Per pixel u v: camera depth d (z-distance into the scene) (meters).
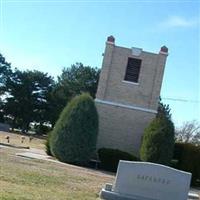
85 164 34.06
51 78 102.19
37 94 100.94
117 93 39.22
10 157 27.05
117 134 38.84
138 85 39.22
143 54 39.34
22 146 44.25
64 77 104.62
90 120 33.97
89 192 16.94
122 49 39.47
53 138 34.09
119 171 16.61
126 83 39.22
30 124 102.94
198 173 34.31
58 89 102.19
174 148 35.31
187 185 16.45
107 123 38.91
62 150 33.47
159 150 34.03
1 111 101.19
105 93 39.19
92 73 105.56
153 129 34.53
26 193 13.80
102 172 31.08
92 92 104.44
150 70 39.34
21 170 20.30
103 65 39.31
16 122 100.88
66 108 34.69
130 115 39.00
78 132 33.66
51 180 18.64
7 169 19.72
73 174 23.64
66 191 16.14
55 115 100.19
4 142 46.62
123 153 34.19
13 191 13.73
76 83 104.00
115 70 39.34
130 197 16.22
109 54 39.34
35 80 100.31
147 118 38.91
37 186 16.08
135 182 16.52
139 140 38.78
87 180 21.69
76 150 33.50
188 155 34.66
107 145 38.72
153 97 39.03
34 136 89.19
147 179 16.50
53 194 14.71
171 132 34.34
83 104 34.22
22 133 94.25
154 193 16.42
